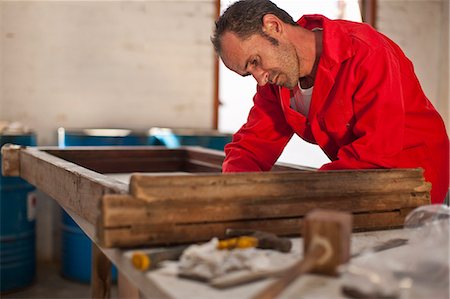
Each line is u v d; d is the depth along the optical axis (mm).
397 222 1288
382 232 1240
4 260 3410
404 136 1593
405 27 4863
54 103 3957
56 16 3908
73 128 4008
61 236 3785
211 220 1079
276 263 943
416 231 1080
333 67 1481
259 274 871
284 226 1150
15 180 3400
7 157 2221
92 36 4000
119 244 1006
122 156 2570
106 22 4023
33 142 3455
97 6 3990
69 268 3678
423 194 1320
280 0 4664
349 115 1508
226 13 1461
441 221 1042
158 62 4176
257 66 1480
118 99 4098
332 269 872
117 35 4055
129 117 4133
